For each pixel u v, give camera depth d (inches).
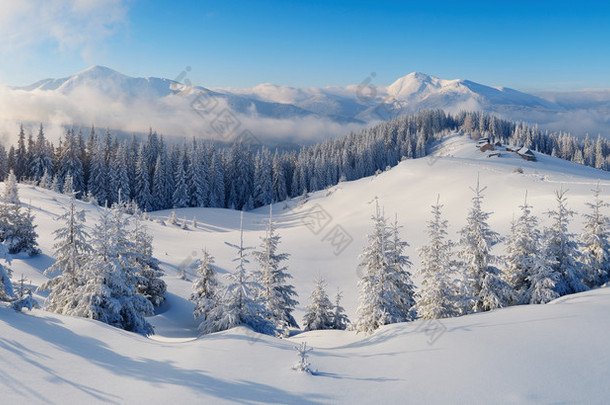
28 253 1246.9
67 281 704.4
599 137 6471.5
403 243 923.4
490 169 3356.3
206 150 4658.0
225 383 362.6
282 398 334.3
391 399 333.4
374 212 2962.6
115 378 349.4
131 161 4055.1
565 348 401.1
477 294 736.3
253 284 682.2
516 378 351.9
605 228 802.8
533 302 692.7
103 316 659.4
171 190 4163.4
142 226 1182.3
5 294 517.0
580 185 2273.6
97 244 679.1
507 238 785.6
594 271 794.8
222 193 4562.0
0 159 3481.8
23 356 351.6
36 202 2336.4
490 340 457.1
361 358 460.1
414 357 437.7
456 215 2343.8
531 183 2497.5
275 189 5064.0
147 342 503.8
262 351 475.2
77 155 3823.8
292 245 2322.8
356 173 5590.6
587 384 326.0
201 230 2994.6
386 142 6166.3
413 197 3078.2
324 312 1056.2
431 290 708.7
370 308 760.3
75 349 406.6
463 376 368.2
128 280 763.4
